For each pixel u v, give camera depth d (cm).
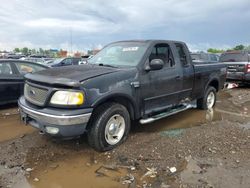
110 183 326
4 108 700
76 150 422
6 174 344
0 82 670
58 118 361
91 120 402
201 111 709
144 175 344
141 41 525
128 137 481
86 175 346
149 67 478
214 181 328
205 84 684
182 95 585
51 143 448
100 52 575
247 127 561
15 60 723
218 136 493
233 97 955
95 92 385
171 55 552
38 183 326
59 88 373
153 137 484
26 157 395
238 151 423
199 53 1470
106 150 418
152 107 504
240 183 323
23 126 544
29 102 413
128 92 435
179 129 537
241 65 1135
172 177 338
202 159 392
